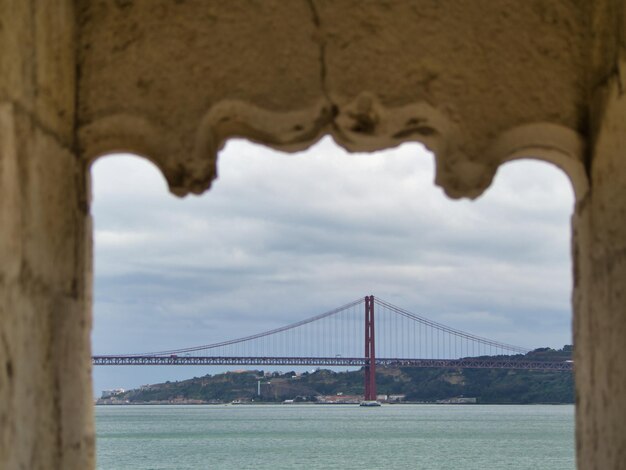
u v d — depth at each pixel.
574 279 3.45
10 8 2.61
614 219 3.08
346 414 131.62
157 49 3.33
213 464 44.72
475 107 3.35
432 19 3.36
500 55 3.37
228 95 3.33
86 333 3.30
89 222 3.35
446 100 3.35
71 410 3.12
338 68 3.35
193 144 3.33
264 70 3.35
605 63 3.21
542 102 3.36
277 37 3.35
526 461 46.94
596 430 3.18
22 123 2.71
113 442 63.25
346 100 3.35
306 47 3.35
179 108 3.33
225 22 3.35
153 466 43.53
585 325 3.32
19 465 2.63
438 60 3.36
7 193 2.57
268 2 3.35
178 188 3.35
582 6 3.38
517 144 3.38
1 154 2.53
